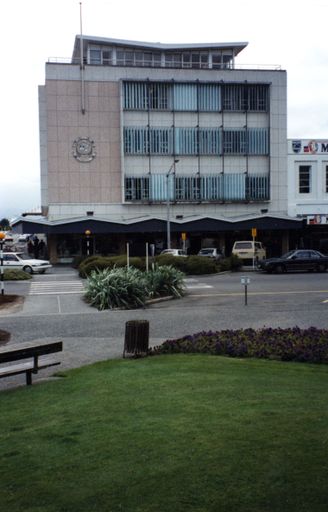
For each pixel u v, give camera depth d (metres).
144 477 4.11
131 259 31.98
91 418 5.93
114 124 50.91
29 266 36.62
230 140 52.69
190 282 28.88
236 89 52.66
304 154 53.00
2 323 16.16
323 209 53.09
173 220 47.88
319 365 9.34
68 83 49.84
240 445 4.68
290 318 16.06
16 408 6.83
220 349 10.60
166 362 9.76
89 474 4.25
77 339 13.34
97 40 52.28
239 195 52.84
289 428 5.13
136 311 18.70
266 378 8.04
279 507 3.52
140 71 51.00
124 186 50.81
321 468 4.09
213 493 3.77
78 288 26.73
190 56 55.16
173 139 51.66
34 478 4.25
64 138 50.12
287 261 34.88
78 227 46.66
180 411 5.98
